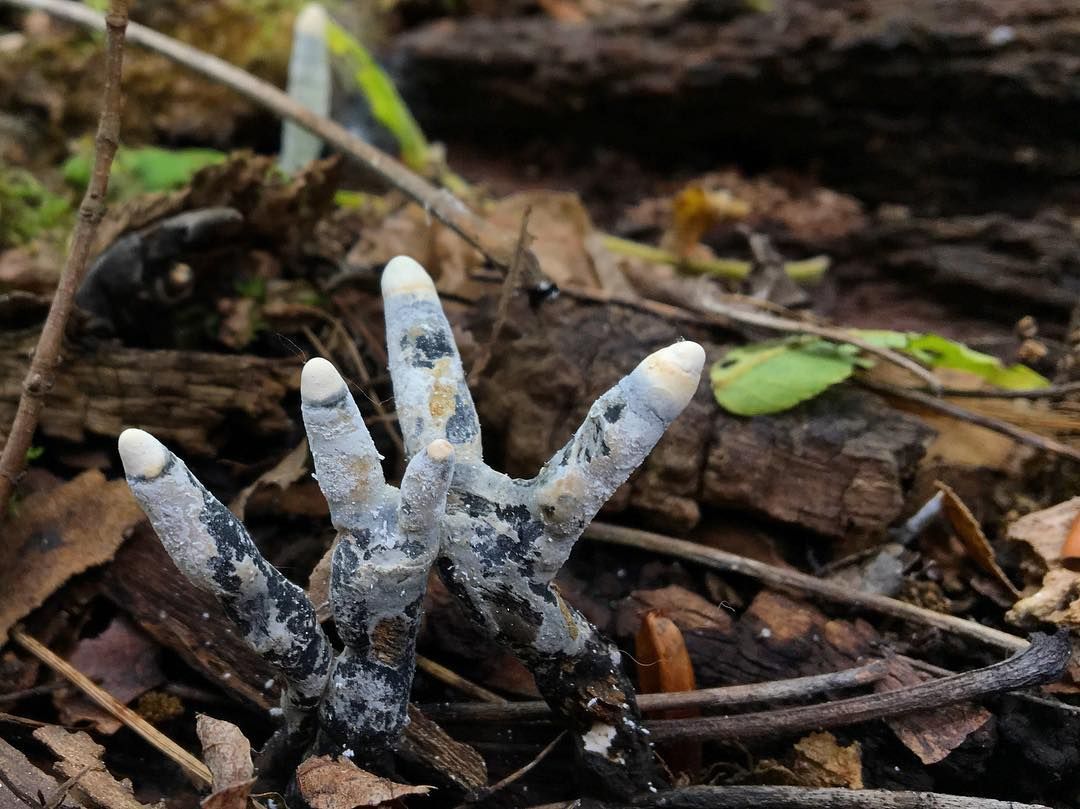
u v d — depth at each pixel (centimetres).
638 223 34
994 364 21
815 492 19
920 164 34
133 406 19
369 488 13
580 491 13
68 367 19
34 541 17
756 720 16
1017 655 16
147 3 34
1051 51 31
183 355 19
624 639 18
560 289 22
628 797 15
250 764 13
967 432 21
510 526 14
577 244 25
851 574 19
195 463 20
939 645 18
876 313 29
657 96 36
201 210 21
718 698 16
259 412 20
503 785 15
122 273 20
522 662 15
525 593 14
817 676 16
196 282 21
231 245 21
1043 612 17
